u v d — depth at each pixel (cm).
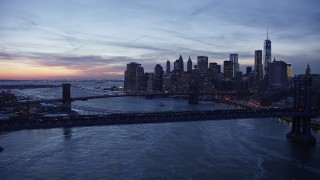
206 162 13725
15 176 12238
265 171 12619
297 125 18388
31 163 13812
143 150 15762
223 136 19150
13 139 18738
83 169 12938
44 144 17400
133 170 12744
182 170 12712
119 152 15450
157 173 12375
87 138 18838
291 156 14688
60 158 14538
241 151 15538
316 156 14712
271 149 16000
